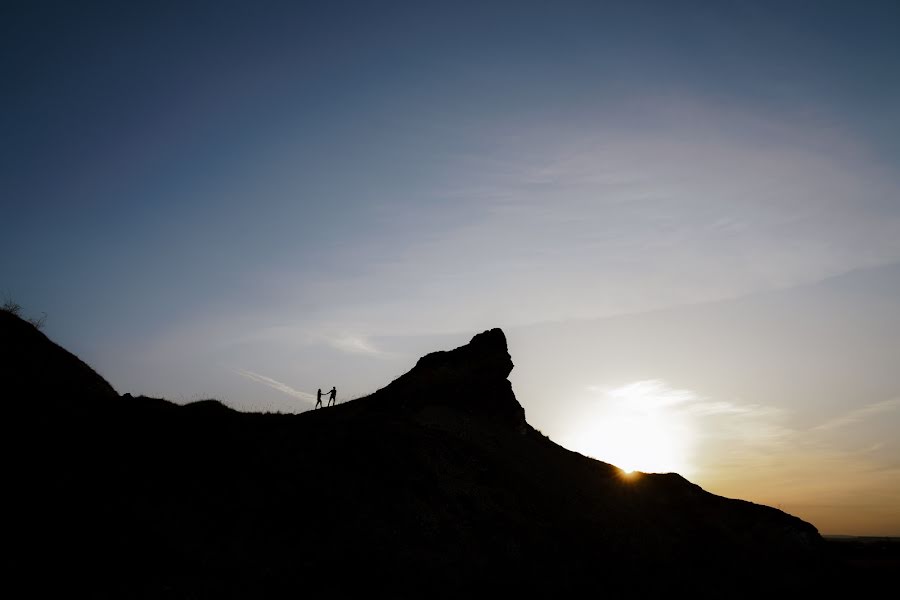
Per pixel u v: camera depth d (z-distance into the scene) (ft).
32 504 83.92
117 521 87.15
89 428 107.24
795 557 191.11
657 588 140.87
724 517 202.39
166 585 79.20
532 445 207.82
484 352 232.94
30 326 129.29
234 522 98.07
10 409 102.27
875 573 211.61
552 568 127.85
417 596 99.81
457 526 125.80
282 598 86.28
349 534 107.55
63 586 72.64
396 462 136.77
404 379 213.87
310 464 122.31
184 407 126.21
